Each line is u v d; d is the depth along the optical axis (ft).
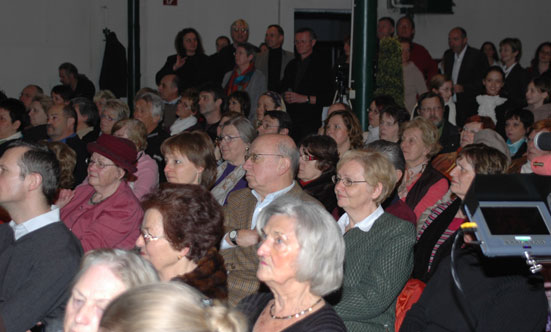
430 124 14.83
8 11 31.32
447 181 13.84
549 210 6.73
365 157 10.07
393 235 9.59
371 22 17.98
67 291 9.44
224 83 26.55
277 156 11.42
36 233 9.57
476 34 35.32
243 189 12.35
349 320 9.27
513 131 18.22
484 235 6.49
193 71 29.78
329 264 7.30
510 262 8.30
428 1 34.40
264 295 8.11
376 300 9.20
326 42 36.27
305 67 23.71
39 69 32.60
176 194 8.70
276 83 26.73
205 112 21.25
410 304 9.76
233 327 5.07
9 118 21.91
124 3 35.47
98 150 12.32
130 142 12.74
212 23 35.63
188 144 12.51
